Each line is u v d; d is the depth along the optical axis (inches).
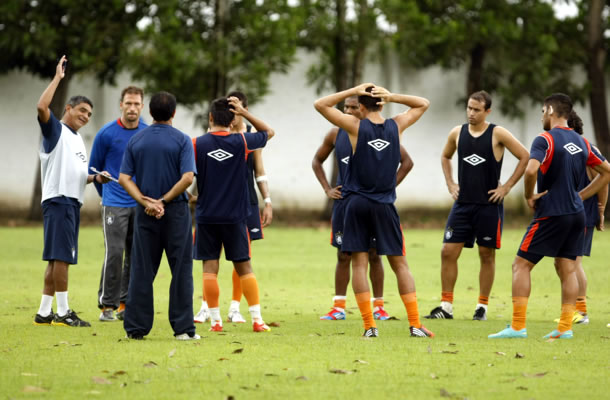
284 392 588.4
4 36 2989.7
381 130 861.8
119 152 1044.5
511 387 608.1
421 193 3688.5
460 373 660.7
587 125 3732.8
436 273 1685.5
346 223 871.7
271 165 3641.7
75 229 978.1
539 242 877.2
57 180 958.4
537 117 3651.6
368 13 3339.1
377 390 597.0
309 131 3641.7
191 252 844.0
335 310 1077.1
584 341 847.7
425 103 879.7
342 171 1077.1
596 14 3452.3
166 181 823.1
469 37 3368.6
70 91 3462.1
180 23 3216.0
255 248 2310.5
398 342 830.5
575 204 875.4
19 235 2655.0
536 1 3476.9
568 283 880.9
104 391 589.9
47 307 974.4
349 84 3548.2
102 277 1037.2
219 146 904.3
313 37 3371.1
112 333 892.6
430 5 3494.1
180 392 587.5
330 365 693.9
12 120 3449.8
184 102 3213.6
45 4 3043.8
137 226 830.5
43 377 636.1
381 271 1088.8
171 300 841.5
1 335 868.0
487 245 1109.1
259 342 824.9
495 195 1103.0
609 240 2632.9
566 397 575.2
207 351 761.0
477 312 1097.4
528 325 1016.9
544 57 3417.8
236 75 3154.5
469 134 1143.0
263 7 3235.7
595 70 3462.1
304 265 1836.9
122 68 3107.8
